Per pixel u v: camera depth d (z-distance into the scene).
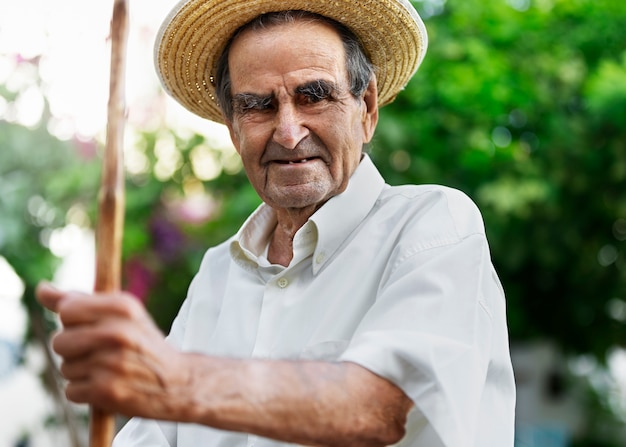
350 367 1.35
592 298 5.88
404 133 5.02
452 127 5.04
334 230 1.88
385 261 1.80
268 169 1.91
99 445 1.17
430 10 5.45
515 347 6.83
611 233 5.59
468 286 1.59
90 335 1.11
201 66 2.17
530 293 6.00
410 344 1.42
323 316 1.82
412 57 2.17
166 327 5.64
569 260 5.66
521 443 7.02
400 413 1.39
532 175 5.04
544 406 7.12
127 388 1.12
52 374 4.84
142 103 5.14
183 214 5.36
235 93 1.93
